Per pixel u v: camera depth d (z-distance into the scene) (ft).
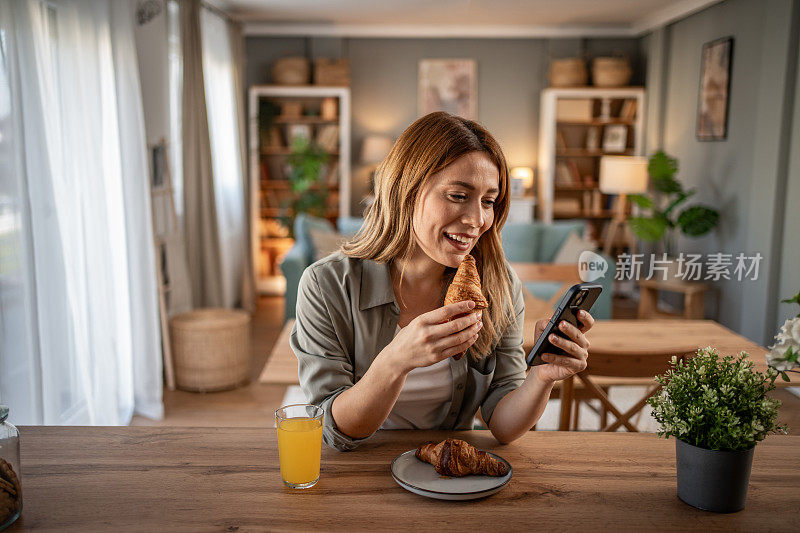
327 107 22.35
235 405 12.34
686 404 3.31
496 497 3.39
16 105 8.05
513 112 23.82
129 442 4.00
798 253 13.29
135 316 11.66
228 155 19.89
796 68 13.55
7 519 3.04
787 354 3.04
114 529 3.06
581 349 3.55
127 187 11.51
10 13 7.93
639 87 22.66
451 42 23.50
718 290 15.75
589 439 4.15
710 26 17.76
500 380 4.35
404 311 4.21
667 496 3.43
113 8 11.13
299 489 3.44
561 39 23.45
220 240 18.67
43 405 8.70
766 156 14.25
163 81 13.48
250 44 23.03
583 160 24.16
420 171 3.61
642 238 18.35
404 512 3.23
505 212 4.01
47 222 8.91
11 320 8.16
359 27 22.80
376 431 4.18
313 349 4.09
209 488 3.45
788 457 3.92
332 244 15.98
